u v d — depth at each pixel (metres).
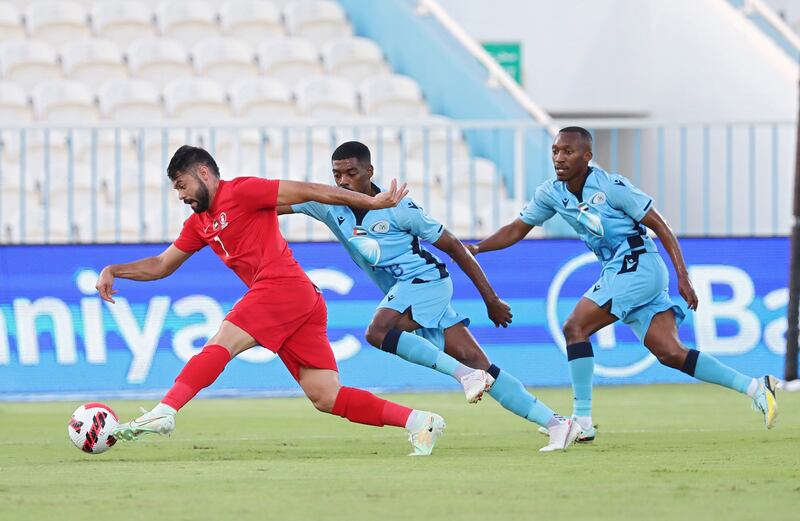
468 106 52.50
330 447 22.91
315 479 17.11
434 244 22.23
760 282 40.16
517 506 14.37
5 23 57.09
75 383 37.94
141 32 58.44
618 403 34.41
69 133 39.34
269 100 53.06
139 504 14.68
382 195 19.05
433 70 55.34
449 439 24.44
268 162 46.28
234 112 53.22
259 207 19.42
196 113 52.69
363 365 38.91
